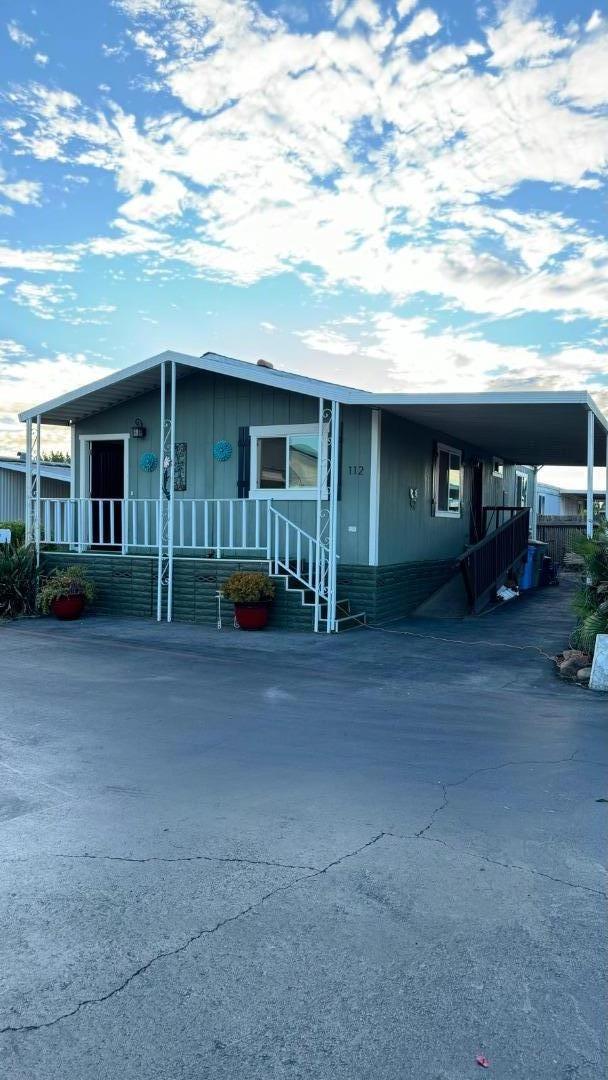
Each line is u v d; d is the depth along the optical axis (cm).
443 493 1516
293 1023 261
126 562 1305
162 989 279
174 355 1216
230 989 279
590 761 545
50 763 537
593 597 905
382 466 1213
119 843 404
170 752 563
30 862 382
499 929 320
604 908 338
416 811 449
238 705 705
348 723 646
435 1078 237
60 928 320
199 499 1304
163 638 1073
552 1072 239
